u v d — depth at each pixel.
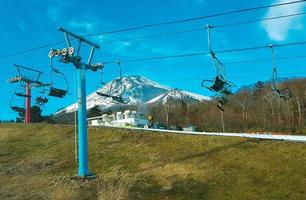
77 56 33.69
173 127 61.44
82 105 34.34
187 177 32.62
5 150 46.75
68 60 33.16
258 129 86.38
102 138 47.94
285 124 89.00
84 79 34.66
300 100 94.00
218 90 29.62
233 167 34.19
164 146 42.28
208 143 41.75
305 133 69.06
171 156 38.59
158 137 46.09
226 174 32.69
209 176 32.47
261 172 32.56
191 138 44.34
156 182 32.06
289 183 30.17
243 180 31.30
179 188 30.61
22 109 60.09
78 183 31.95
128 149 42.25
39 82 48.47
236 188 30.00
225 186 30.50
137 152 40.91
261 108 96.88
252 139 41.72
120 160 38.78
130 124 61.75
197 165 35.25
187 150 40.09
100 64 35.62
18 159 42.91
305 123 86.88
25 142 50.00
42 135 52.75
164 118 105.19
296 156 35.25
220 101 31.05
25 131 55.62
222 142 41.59
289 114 90.38
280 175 31.69
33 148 46.91
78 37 33.91
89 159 40.06
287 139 39.97
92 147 44.31
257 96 98.00
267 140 40.88
